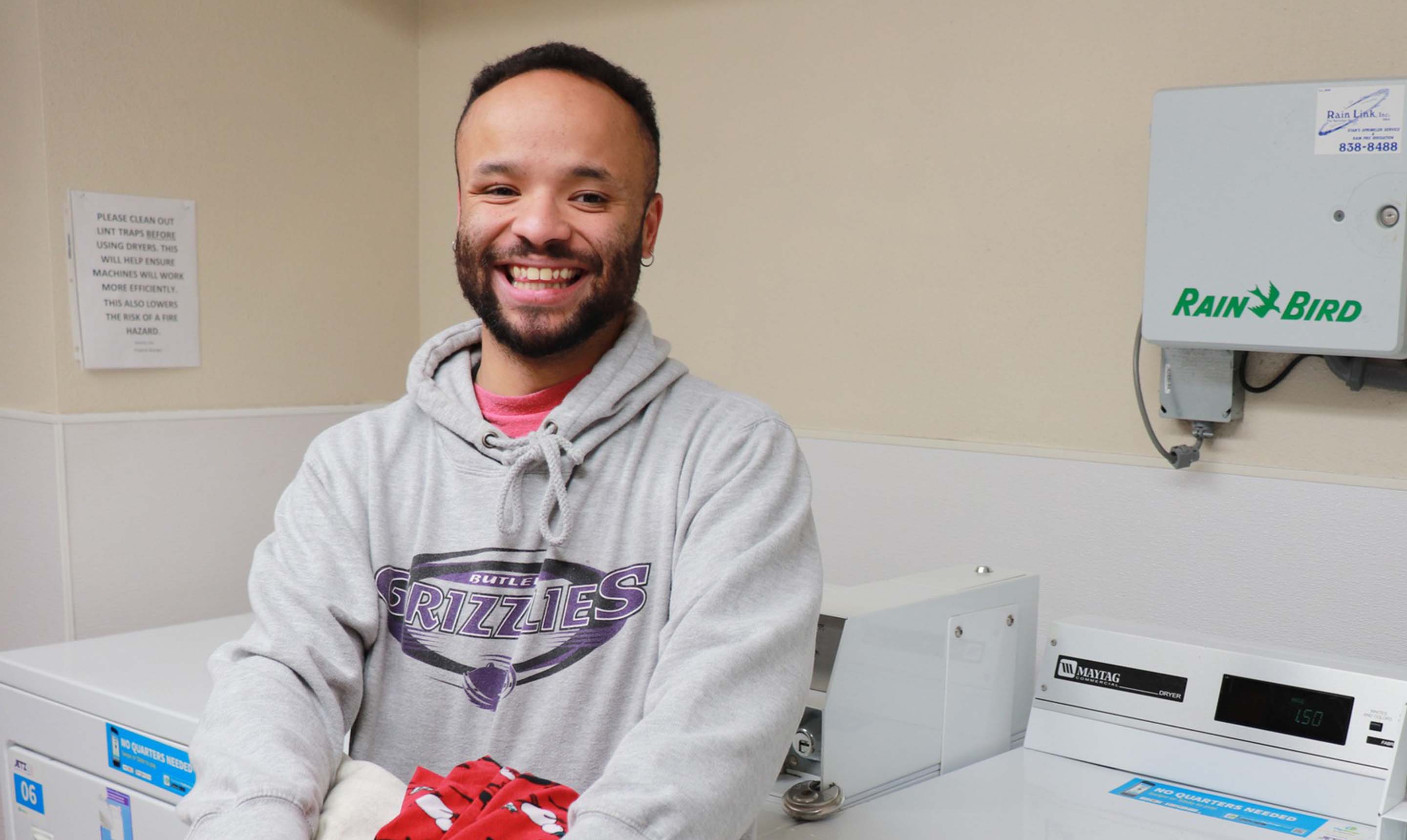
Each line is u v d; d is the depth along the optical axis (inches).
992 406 89.8
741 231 102.0
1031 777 53.2
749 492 39.4
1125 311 83.4
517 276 41.0
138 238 94.7
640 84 43.2
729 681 34.8
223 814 33.1
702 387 44.9
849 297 96.3
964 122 89.6
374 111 114.3
